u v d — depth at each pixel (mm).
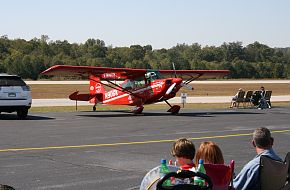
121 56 191500
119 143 16500
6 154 13930
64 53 187250
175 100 52281
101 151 14680
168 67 184750
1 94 24547
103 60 173375
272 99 56406
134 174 11375
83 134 19031
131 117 27797
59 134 18922
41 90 77812
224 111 33875
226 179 5777
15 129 20516
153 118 27172
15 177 10836
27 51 182000
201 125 23266
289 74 191000
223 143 16906
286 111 34281
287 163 5984
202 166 5605
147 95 31406
